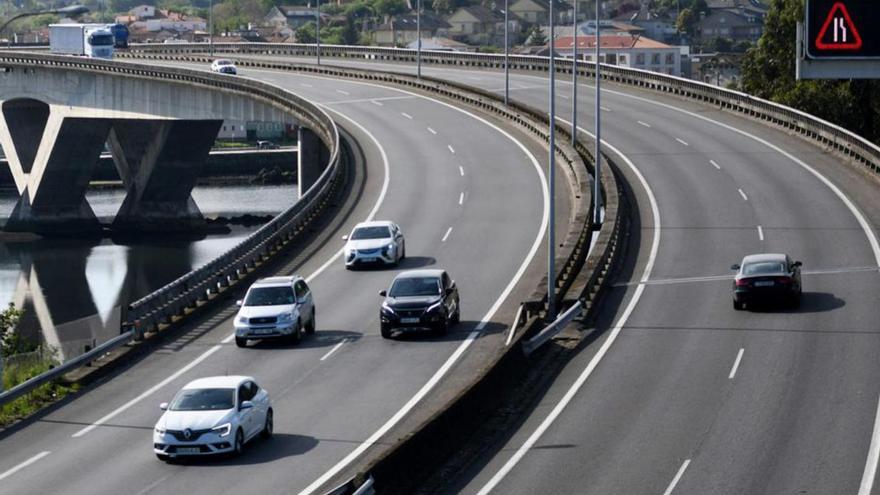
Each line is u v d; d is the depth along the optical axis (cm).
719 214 11925
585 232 10831
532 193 13250
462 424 6128
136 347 8400
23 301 16950
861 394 6575
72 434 6625
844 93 18888
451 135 16762
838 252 10338
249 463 5894
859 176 13212
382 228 10862
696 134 15962
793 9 19750
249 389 6281
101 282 18412
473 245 11281
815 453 5622
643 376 7194
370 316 9112
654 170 14000
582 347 7988
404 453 5331
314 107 17762
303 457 5962
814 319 8338
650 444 5891
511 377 7125
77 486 5669
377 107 19325
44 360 8319
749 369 7200
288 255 11369
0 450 6406
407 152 15838
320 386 7350
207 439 5928
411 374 7512
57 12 8775
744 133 15900
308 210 12462
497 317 8881
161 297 9025
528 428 6316
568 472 5522
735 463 5534
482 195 13325
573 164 13438
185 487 5553
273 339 8600
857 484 5166
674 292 9362
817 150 14638
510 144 15962
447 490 5372
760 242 10800
